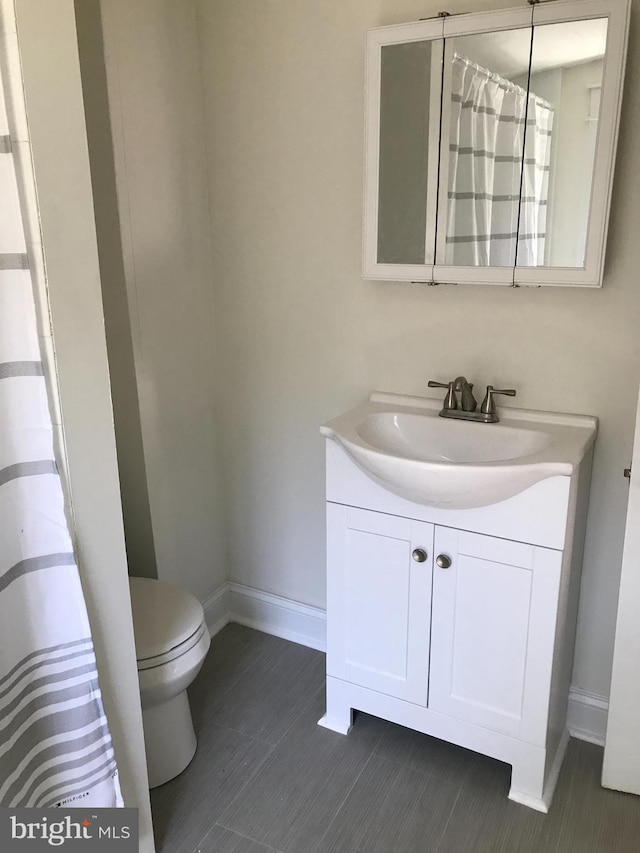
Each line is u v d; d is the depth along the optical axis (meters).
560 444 1.73
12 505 1.28
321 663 2.46
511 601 1.75
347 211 2.07
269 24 2.04
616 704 1.84
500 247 1.81
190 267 2.26
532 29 1.66
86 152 1.29
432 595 1.86
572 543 1.75
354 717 2.20
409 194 1.89
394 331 2.10
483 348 1.98
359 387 2.20
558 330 1.87
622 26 1.57
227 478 2.55
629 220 1.72
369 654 2.01
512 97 1.72
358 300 2.13
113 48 1.88
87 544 1.42
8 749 1.29
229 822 1.83
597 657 2.05
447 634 1.86
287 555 2.51
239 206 2.24
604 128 1.63
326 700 2.26
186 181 2.19
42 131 1.22
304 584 2.51
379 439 1.98
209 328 2.38
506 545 1.72
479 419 1.93
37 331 1.26
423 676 1.94
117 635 1.52
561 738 2.06
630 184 1.70
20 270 1.23
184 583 2.44
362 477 1.87
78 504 1.39
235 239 2.28
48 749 1.41
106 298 2.06
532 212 1.76
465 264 1.87
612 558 1.95
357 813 1.85
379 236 1.96
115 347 2.10
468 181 1.82
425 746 2.08
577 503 1.75
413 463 1.61
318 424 2.31
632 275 1.75
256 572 2.61
